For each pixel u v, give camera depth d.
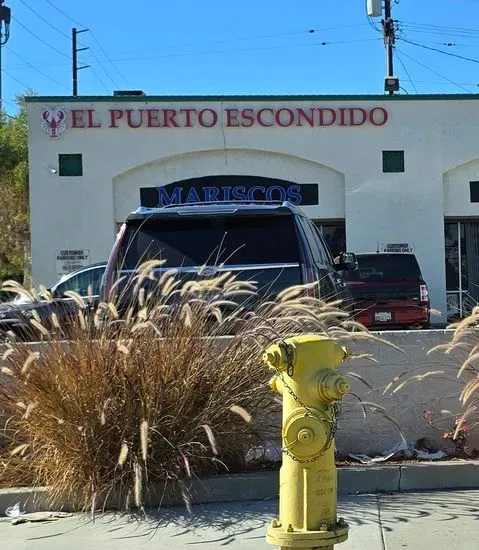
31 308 6.54
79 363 5.92
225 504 5.91
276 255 7.57
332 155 20.70
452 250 21.47
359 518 5.44
